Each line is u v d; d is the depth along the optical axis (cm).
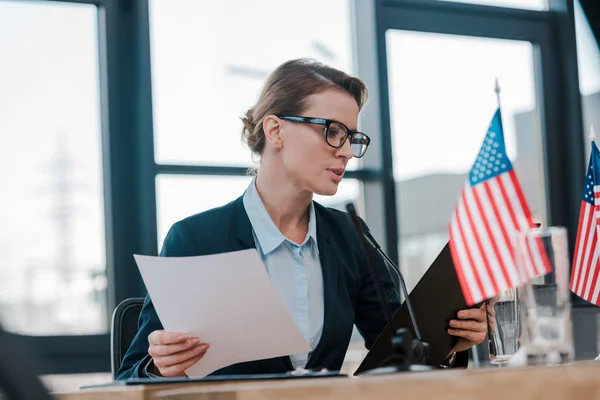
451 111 450
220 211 199
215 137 404
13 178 371
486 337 195
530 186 475
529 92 476
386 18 441
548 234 136
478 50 463
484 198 173
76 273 377
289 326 151
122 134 393
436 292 179
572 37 479
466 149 450
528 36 476
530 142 476
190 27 404
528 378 101
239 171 405
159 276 147
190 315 151
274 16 420
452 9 458
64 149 381
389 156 431
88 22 391
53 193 377
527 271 135
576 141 475
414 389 99
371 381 100
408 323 178
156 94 396
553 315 134
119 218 387
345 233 208
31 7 380
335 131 190
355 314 212
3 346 71
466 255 172
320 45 430
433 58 451
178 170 395
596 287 206
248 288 147
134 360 177
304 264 195
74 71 386
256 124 198
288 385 104
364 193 436
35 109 378
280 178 195
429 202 439
